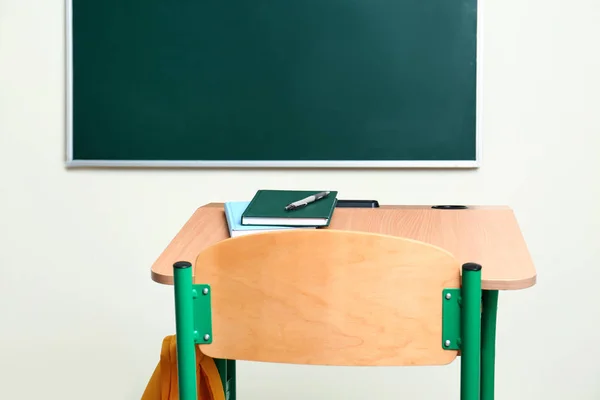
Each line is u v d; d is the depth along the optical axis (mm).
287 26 2664
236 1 2670
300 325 1221
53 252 2812
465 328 1185
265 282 1217
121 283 2809
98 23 2715
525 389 2748
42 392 2857
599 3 2600
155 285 2805
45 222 2803
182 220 2766
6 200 2803
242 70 2688
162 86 2715
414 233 1584
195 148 2723
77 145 2758
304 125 2686
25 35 2750
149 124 2729
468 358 1191
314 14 2654
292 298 1215
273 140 2699
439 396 2760
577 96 2631
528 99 2645
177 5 2689
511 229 1598
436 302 1195
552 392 2740
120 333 2826
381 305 1200
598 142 2639
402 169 2693
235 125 2705
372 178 2701
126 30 2707
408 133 2656
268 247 1204
